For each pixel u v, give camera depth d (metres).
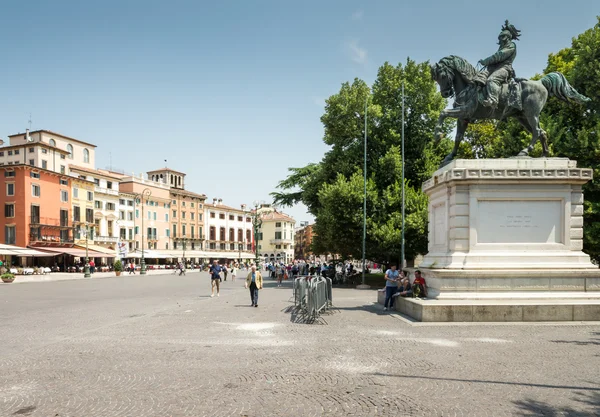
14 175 58.16
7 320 13.83
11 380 6.81
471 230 12.90
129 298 22.33
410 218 29.38
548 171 12.84
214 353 8.55
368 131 33.41
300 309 15.87
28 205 58.12
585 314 11.60
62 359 8.16
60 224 63.44
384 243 29.67
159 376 6.96
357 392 6.14
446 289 12.46
